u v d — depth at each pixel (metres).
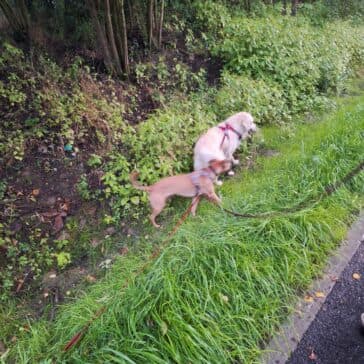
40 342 2.97
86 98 4.96
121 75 5.54
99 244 3.92
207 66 6.27
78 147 4.61
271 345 2.90
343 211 4.02
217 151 4.33
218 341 2.73
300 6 9.09
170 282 2.94
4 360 2.93
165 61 6.04
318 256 3.53
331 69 6.82
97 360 2.58
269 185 4.32
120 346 2.65
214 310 2.91
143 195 4.26
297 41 6.85
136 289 2.97
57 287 3.56
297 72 6.36
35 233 3.93
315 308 3.17
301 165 4.51
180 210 4.20
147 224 4.08
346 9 10.05
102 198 4.26
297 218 3.71
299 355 2.87
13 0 5.11
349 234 3.84
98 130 4.73
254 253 3.35
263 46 6.39
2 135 4.39
